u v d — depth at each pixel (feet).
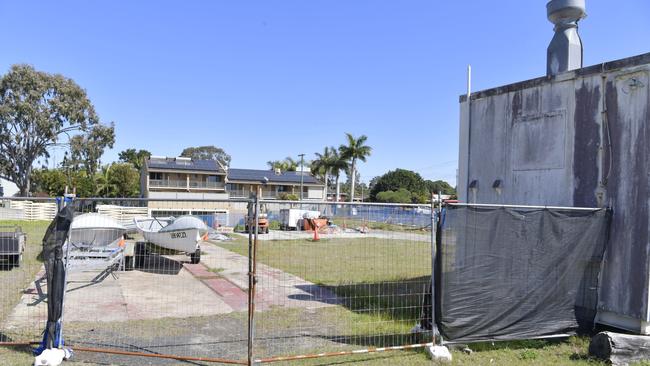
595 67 23.68
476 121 31.60
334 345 20.75
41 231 69.36
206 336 21.97
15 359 17.74
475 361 18.95
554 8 28.27
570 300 22.00
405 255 55.88
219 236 78.33
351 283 36.27
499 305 20.51
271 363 18.20
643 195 21.35
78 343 20.15
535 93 27.20
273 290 33.42
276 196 217.56
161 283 35.73
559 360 19.27
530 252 21.18
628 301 21.70
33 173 190.90
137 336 21.67
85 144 175.01
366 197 297.12
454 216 19.86
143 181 213.46
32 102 165.37
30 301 27.66
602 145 23.31
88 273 39.40
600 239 22.63
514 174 28.45
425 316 21.49
